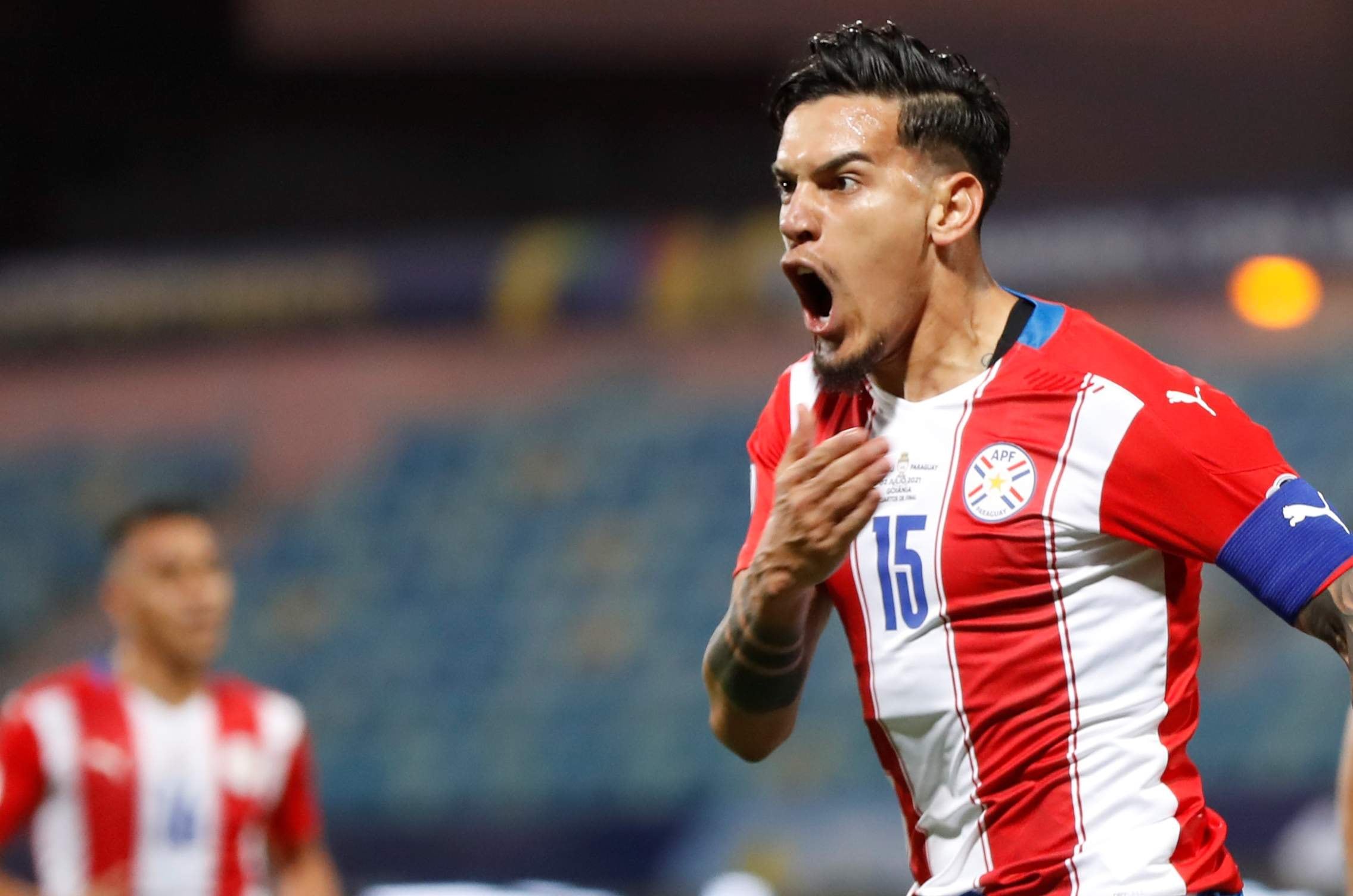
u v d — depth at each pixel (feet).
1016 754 21.66
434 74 160.45
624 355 150.51
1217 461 20.92
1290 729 97.30
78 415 158.81
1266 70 150.51
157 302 160.97
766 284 145.18
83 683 46.68
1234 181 151.23
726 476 135.54
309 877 48.60
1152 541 21.26
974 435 22.03
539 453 143.23
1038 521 21.34
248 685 49.26
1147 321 131.85
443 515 139.95
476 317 152.97
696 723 112.37
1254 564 20.79
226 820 47.06
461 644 127.03
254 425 154.30
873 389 23.35
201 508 46.65
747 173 158.51
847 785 101.96
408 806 113.70
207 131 163.63
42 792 45.91
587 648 123.44
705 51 157.28
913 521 22.11
